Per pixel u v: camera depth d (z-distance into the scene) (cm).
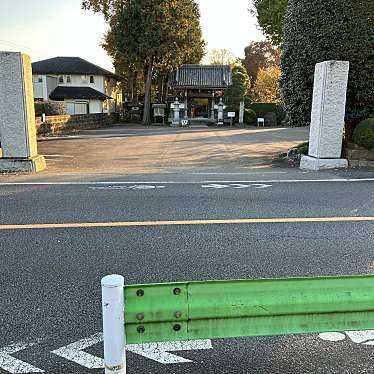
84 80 3788
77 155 1261
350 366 221
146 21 3092
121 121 3741
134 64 3391
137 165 1038
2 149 862
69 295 295
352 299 163
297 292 161
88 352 230
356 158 886
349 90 898
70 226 458
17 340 240
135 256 368
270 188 665
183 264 350
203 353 231
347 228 449
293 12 943
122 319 150
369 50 859
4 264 351
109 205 554
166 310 155
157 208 537
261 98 4072
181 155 1266
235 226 457
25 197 604
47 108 2330
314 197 600
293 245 396
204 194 621
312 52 895
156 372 214
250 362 223
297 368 219
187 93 3409
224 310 158
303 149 1062
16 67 830
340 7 852
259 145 1570
